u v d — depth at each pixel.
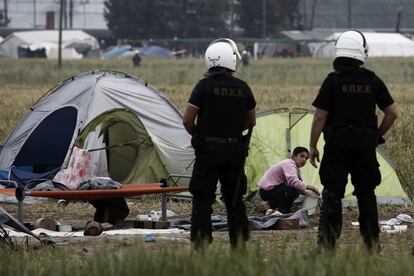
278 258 32.97
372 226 40.59
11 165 65.81
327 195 40.22
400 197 62.25
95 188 54.41
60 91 67.75
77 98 66.50
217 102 40.25
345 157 40.16
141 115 66.69
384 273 31.44
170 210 61.03
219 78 40.53
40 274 32.88
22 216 52.53
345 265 31.89
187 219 55.19
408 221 54.44
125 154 66.44
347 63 40.31
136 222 53.69
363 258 32.97
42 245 43.66
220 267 31.62
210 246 36.06
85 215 59.22
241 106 40.53
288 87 187.50
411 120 101.38
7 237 43.72
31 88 181.88
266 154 62.44
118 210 54.53
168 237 48.50
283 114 64.50
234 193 40.81
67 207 61.81
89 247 44.66
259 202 60.69
